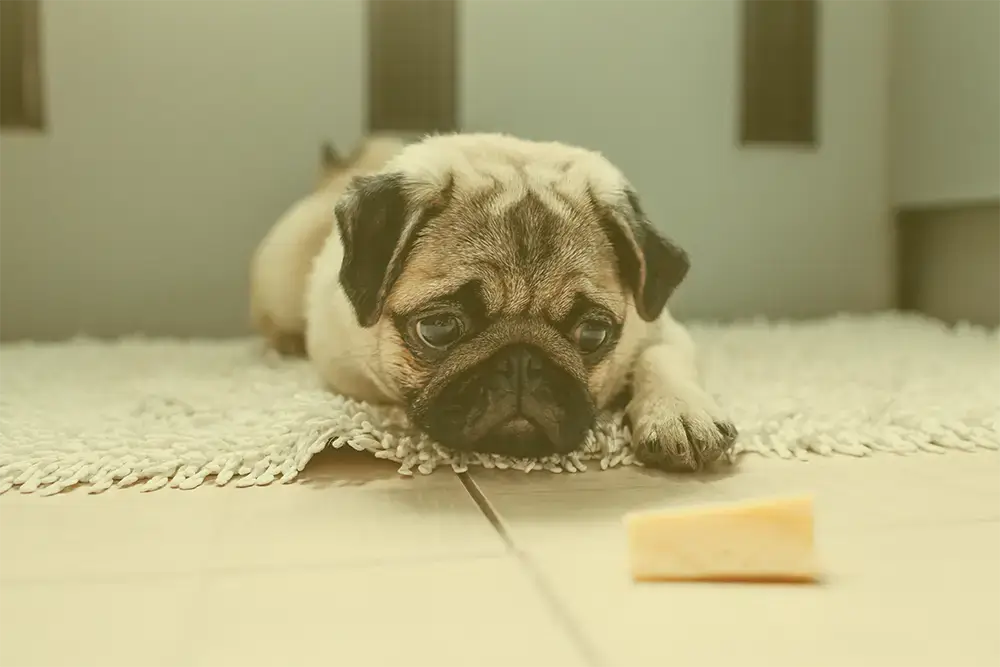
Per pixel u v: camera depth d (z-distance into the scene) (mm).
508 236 551
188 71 1038
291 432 578
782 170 1167
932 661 393
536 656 395
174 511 509
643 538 443
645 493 536
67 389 718
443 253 553
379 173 580
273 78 1055
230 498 527
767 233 1171
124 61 1023
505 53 1087
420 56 1075
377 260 558
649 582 441
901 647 400
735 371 774
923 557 461
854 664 392
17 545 472
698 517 445
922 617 418
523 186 570
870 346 887
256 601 427
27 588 436
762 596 432
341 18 1061
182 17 1031
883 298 1216
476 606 423
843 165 1187
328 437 572
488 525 495
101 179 1030
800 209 1178
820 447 599
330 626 411
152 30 1026
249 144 1056
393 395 596
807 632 408
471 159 583
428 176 564
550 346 551
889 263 1212
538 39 1093
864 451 596
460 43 1075
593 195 578
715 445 558
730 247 1162
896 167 1183
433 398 554
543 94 1098
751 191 1160
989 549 468
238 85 1049
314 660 393
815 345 895
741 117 1147
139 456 563
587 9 1099
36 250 1022
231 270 1064
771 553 442
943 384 719
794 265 1183
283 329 833
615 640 403
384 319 568
